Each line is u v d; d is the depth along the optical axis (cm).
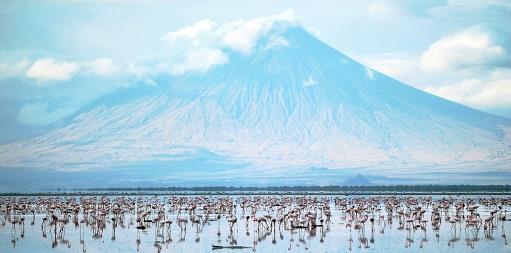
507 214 17212
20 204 19612
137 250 10725
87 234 12619
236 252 10481
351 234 12538
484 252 10488
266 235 12381
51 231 13150
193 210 16175
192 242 11488
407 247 10962
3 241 11731
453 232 12912
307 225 13738
